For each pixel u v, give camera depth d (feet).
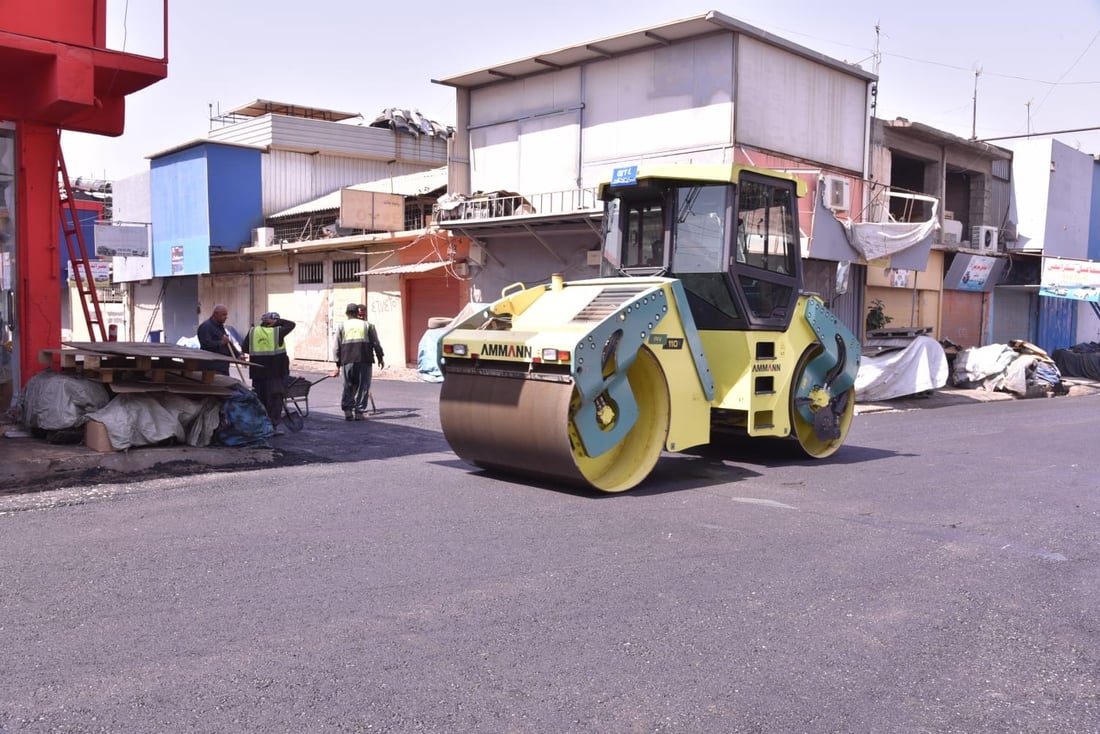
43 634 14.28
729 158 57.57
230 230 102.17
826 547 20.63
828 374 33.47
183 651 13.67
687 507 24.54
